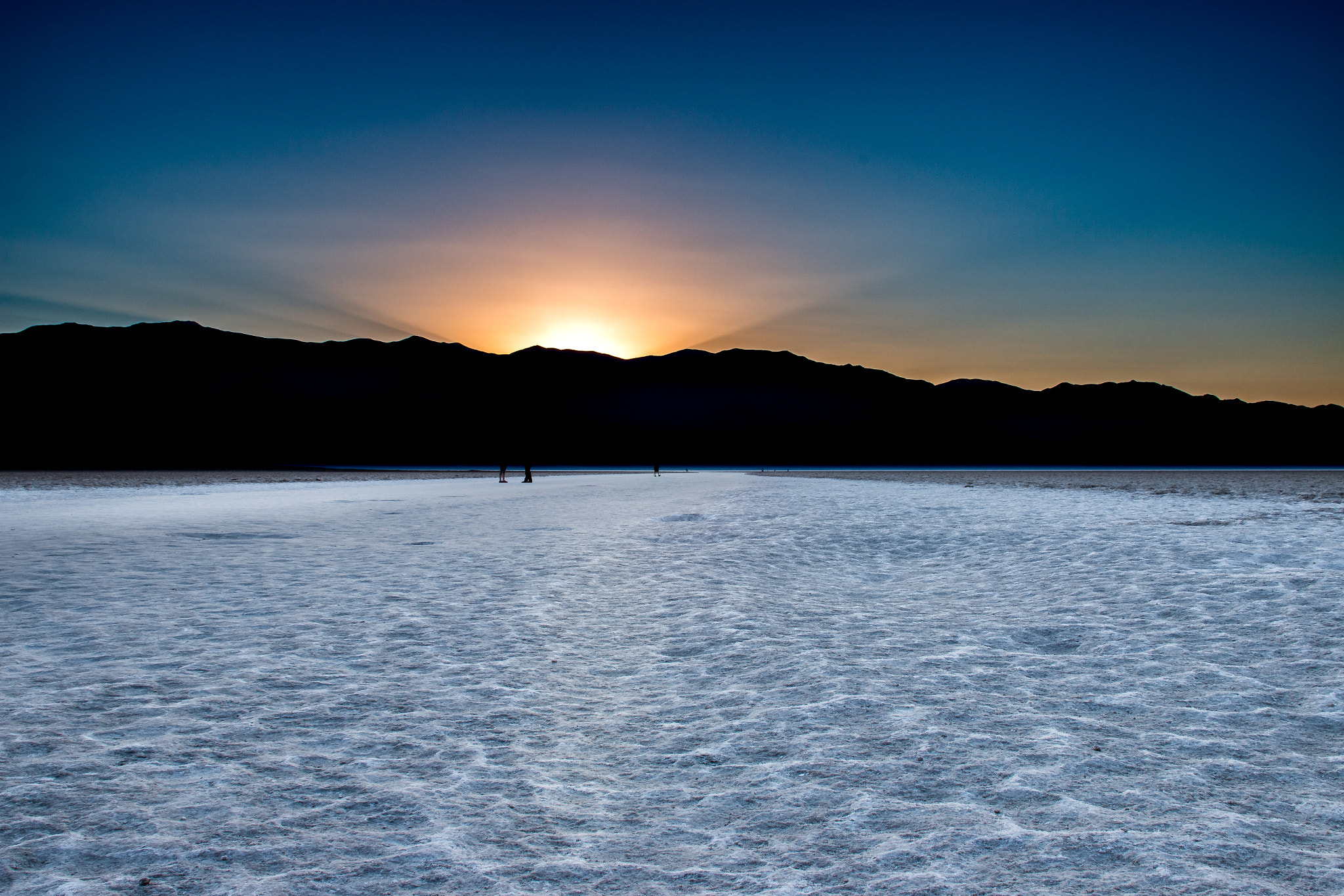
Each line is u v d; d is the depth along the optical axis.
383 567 10.20
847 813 3.05
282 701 4.53
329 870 2.61
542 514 20.27
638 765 3.66
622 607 7.58
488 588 8.59
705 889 2.49
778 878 2.56
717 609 7.35
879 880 2.52
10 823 2.94
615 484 45.38
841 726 4.07
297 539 13.80
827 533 14.27
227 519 18.19
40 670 5.17
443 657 5.61
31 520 17.88
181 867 2.61
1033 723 4.08
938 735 3.91
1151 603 7.20
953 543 12.70
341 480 57.41
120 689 4.73
